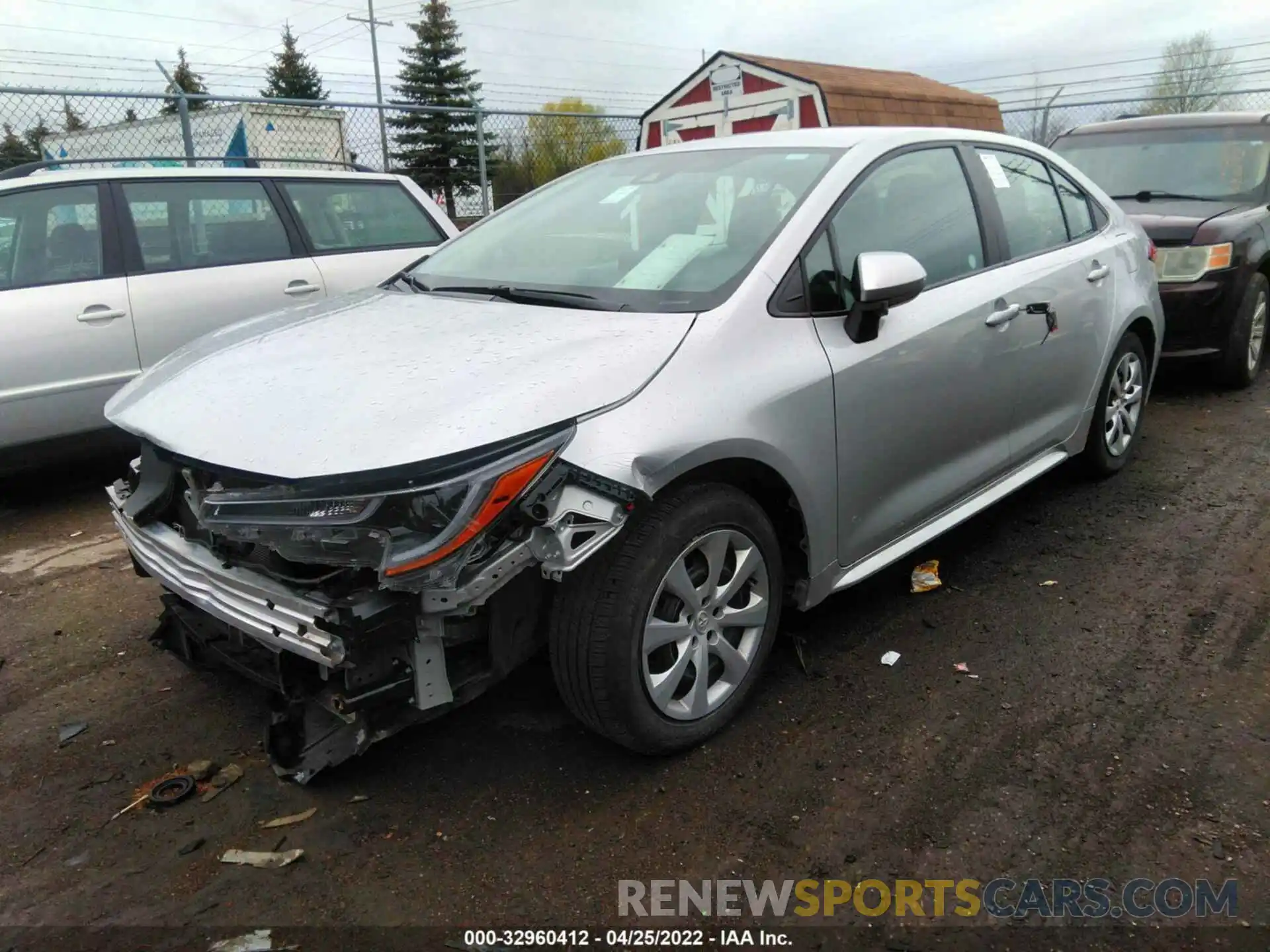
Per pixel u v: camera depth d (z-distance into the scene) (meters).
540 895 2.27
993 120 19.33
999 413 3.69
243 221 5.66
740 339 2.70
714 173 3.47
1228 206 6.64
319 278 5.82
